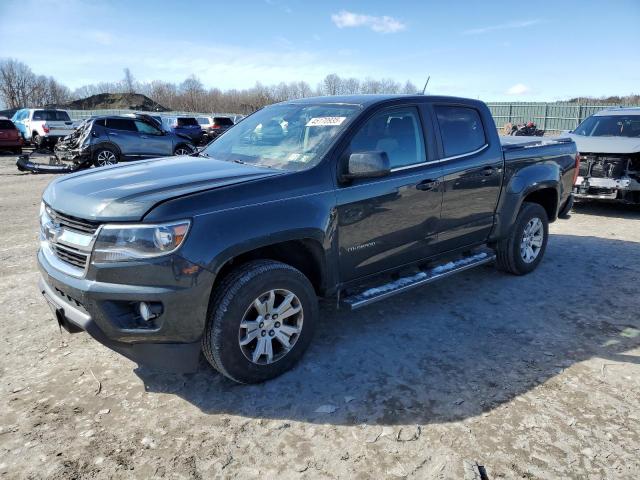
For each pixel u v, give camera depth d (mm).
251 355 3133
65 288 2850
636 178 8266
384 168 3260
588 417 2893
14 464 2482
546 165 5289
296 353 3338
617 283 5176
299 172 3293
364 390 3160
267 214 3023
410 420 2855
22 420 2826
